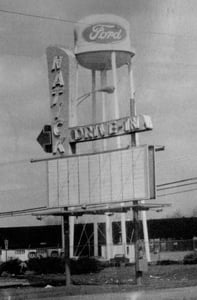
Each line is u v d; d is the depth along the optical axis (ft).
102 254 291.38
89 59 232.53
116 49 229.86
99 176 148.66
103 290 135.74
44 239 344.28
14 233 347.77
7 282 184.24
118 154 145.59
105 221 272.31
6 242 295.07
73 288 143.43
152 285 146.20
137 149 142.61
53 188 156.87
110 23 231.50
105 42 230.48
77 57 233.35
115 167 145.89
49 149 188.96
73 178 153.17
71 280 173.17
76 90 201.05
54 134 191.31
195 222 359.05
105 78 239.09
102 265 248.11
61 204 155.02
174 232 354.13
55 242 342.23
